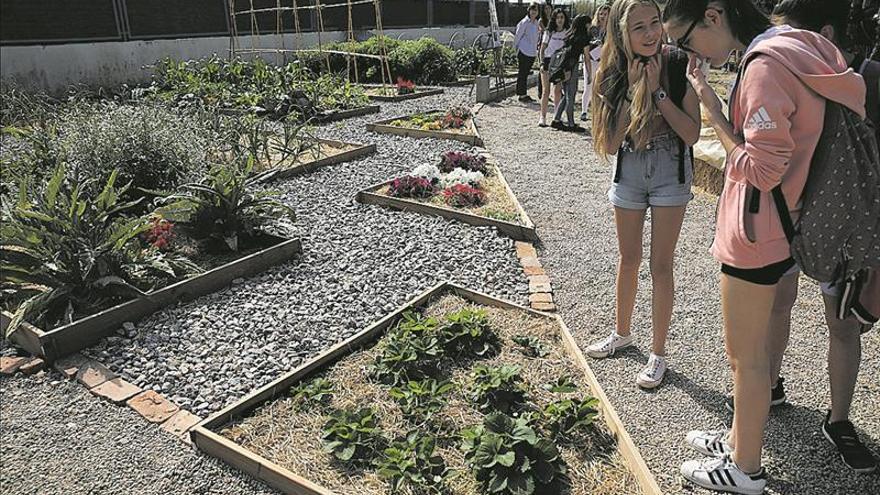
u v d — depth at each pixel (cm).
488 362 343
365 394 316
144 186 581
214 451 280
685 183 301
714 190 648
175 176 592
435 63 1528
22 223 411
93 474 274
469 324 360
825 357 354
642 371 330
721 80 1341
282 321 395
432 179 658
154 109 695
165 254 462
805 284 448
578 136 927
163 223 490
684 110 282
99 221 416
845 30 241
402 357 329
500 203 611
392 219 574
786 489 259
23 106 899
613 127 300
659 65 276
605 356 356
